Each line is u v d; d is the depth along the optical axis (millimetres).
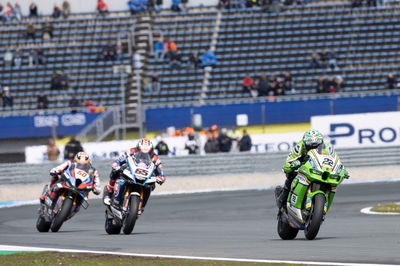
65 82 127000
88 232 45438
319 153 32719
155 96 124500
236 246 32500
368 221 45156
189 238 38188
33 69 132375
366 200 63781
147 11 141000
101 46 136250
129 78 128625
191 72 127562
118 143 99875
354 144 101812
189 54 132250
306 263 24969
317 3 139375
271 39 133250
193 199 73062
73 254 30375
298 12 137125
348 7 137125
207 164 92438
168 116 109250
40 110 113250
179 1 141250
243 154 93375
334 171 32156
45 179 90500
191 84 125812
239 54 131000
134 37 137625
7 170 89250
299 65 127625
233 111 110625
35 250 33750
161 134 108750
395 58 127812
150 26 138125
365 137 101812
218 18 138375
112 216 42531
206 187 84875
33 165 90125
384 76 124312
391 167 93625
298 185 33031
